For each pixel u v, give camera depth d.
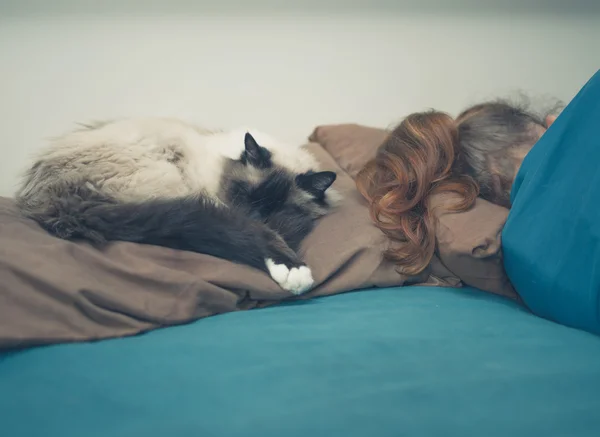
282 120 2.26
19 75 2.00
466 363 1.02
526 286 1.37
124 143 1.63
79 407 0.88
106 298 1.18
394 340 1.11
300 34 2.18
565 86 2.49
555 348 1.10
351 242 1.53
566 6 2.39
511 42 2.38
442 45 2.32
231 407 0.87
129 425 0.83
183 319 1.25
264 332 1.16
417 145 1.66
